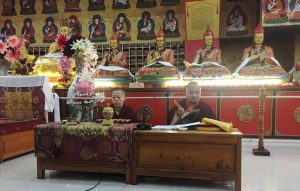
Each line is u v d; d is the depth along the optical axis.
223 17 6.94
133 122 3.27
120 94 3.49
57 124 2.94
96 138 2.73
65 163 2.85
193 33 6.44
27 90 4.28
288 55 6.66
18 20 7.89
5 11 7.92
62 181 2.83
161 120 5.21
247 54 5.26
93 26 7.47
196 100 3.33
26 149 4.17
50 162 2.89
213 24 6.28
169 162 2.62
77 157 2.78
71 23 7.57
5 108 4.37
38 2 7.76
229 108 5.09
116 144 2.69
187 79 5.30
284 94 4.86
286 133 4.92
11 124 3.85
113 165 2.75
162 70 5.39
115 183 2.76
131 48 7.31
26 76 4.30
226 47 7.09
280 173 3.12
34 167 3.43
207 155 2.54
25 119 4.29
